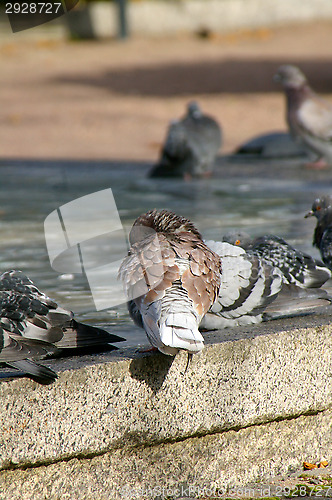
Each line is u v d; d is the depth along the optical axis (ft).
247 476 21.42
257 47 190.19
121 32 204.03
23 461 18.10
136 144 99.40
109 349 20.03
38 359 18.94
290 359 21.53
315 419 22.47
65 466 18.83
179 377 19.95
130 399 19.39
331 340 22.22
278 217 43.21
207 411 20.45
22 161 66.59
